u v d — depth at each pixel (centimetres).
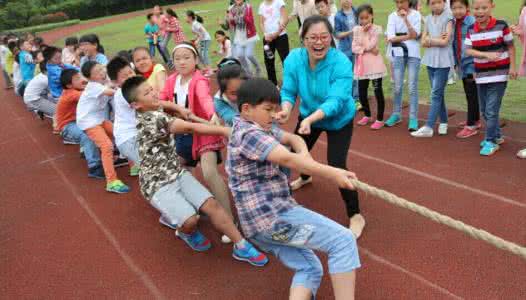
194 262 404
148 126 371
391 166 549
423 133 621
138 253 426
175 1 4528
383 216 444
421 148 589
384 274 362
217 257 407
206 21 2278
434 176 512
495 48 517
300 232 275
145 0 4581
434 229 414
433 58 584
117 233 466
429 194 477
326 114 360
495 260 365
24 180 640
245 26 925
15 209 547
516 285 336
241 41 939
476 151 561
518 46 982
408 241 401
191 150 434
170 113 423
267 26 887
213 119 399
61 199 561
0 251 453
